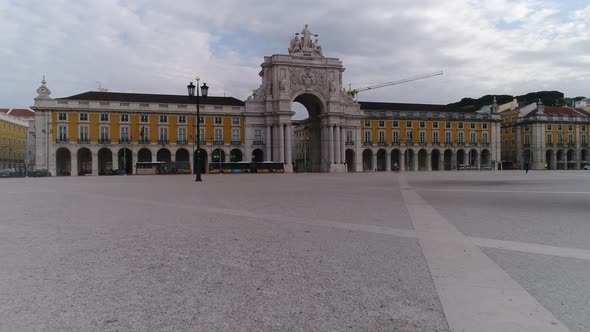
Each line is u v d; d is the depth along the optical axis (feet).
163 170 136.05
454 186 42.55
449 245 12.23
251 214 19.69
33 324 6.68
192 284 8.71
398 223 16.49
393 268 9.77
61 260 10.72
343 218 18.07
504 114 202.39
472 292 8.06
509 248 11.75
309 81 150.20
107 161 147.54
